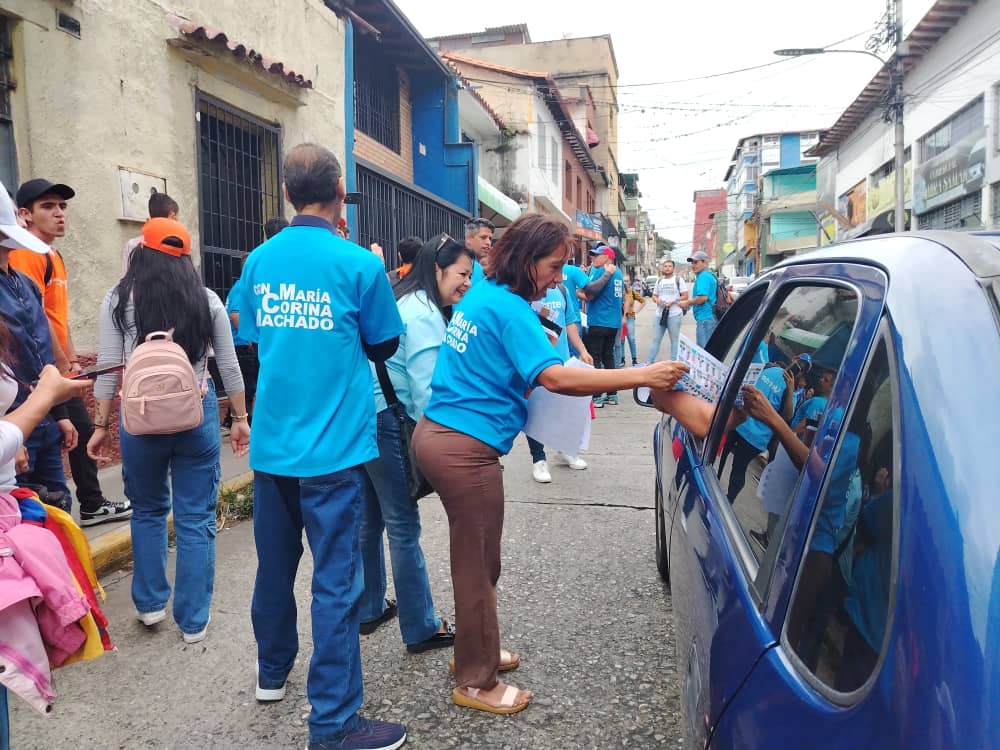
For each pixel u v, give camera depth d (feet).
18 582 5.74
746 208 197.36
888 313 4.17
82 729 8.56
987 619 3.00
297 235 7.97
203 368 10.70
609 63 128.57
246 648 10.44
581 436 8.54
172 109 20.17
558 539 14.55
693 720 5.11
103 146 17.83
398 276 13.75
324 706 7.77
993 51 49.44
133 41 18.71
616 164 150.92
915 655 3.07
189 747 8.23
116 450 18.74
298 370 7.76
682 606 6.60
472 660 8.77
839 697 3.45
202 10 21.36
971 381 3.52
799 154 194.08
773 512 5.16
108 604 11.91
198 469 10.62
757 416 6.42
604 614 11.30
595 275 28.50
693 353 7.70
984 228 5.09
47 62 16.35
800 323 5.93
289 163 8.05
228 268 23.17
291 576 8.72
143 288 10.25
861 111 73.92
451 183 47.11
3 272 9.35
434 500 17.26
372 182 34.24
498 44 131.03
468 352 8.27
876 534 3.57
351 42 30.78
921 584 3.16
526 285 8.09
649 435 24.27
